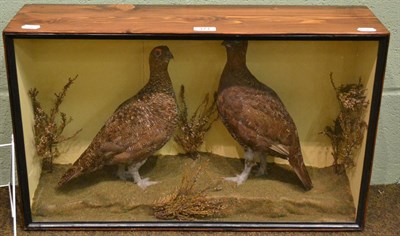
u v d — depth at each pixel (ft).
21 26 4.18
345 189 4.82
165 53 4.52
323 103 4.83
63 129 4.86
